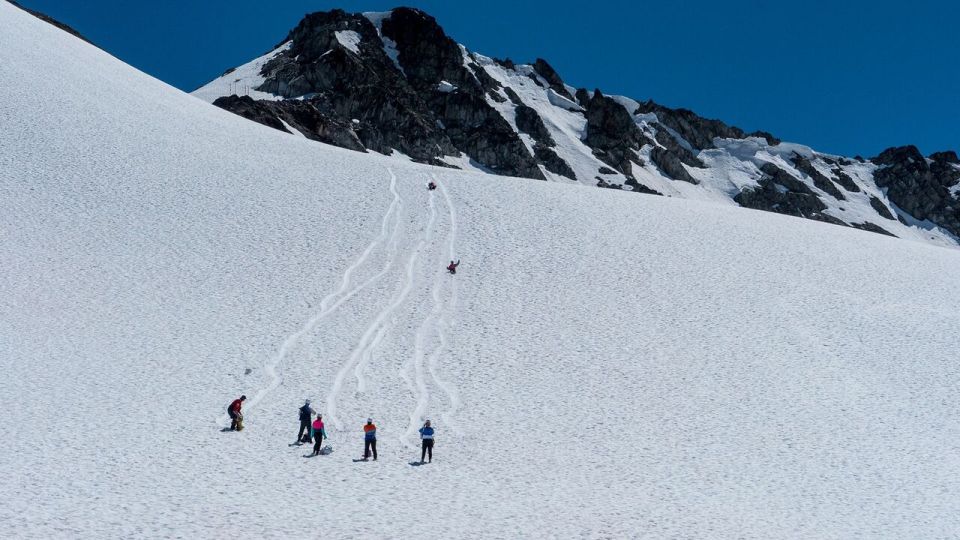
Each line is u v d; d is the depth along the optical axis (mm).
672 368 35344
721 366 35812
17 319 35375
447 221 53812
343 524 19812
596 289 44500
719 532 21047
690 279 47000
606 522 21188
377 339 36438
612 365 35312
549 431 28578
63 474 21719
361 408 29547
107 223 47875
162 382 30547
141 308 38250
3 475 21156
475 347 36344
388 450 26109
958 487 25766
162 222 49250
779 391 33594
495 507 21828
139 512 19516
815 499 24203
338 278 43625
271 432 26844
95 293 39281
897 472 26766
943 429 30828
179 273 42812
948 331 41750
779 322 41531
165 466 23172
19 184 50281
